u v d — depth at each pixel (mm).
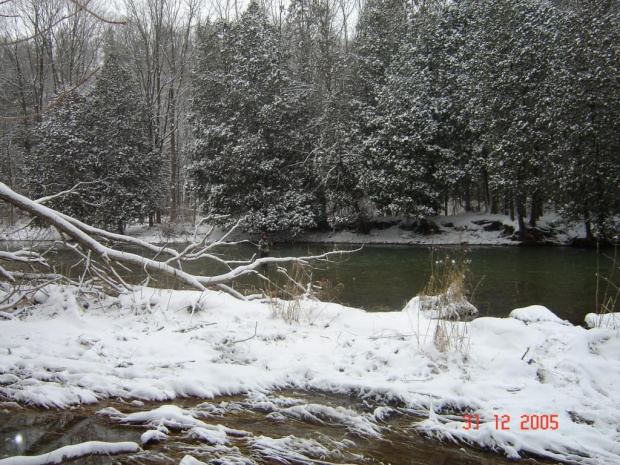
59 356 4496
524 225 21531
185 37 31562
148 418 3283
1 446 2922
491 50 21000
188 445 2955
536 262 15297
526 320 5207
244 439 3070
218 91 25609
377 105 24891
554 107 18141
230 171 24391
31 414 3379
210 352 4707
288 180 25125
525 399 3602
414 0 28203
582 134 17422
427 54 24250
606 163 17375
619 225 18062
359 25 27797
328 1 28031
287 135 25281
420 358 4426
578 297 9586
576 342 4297
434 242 23203
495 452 3014
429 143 23109
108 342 4875
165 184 30156
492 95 20484
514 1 20312
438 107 22906
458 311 6191
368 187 23328
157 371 4164
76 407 3504
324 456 2891
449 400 3635
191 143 27406
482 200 33750
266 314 6156
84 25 26234
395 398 3762
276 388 4000
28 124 26688
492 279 11977
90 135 23859
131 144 25266
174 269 6633
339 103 24312
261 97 24688
